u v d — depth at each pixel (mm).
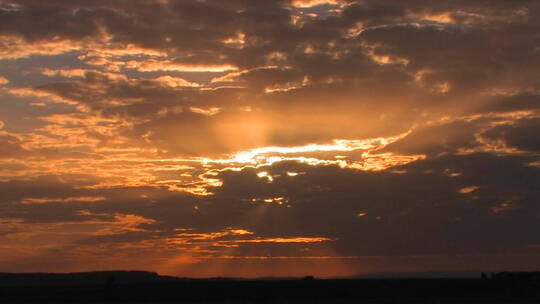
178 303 76250
